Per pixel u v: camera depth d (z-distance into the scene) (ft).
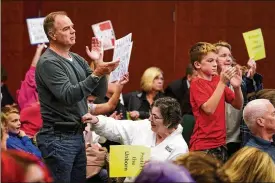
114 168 31.27
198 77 36.88
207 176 23.00
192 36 60.29
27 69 61.72
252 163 26.50
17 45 61.77
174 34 60.39
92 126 33.68
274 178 26.45
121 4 60.80
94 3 60.90
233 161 26.78
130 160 31.32
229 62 39.91
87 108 32.81
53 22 31.55
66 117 31.35
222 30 59.93
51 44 31.83
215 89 35.58
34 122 41.65
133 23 60.75
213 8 59.98
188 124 41.39
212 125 36.04
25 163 19.57
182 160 23.68
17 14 61.62
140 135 33.96
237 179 26.35
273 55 58.49
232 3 59.72
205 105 35.24
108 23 44.21
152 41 60.59
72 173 32.09
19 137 38.65
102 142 41.32
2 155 20.10
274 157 33.86
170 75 60.54
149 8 60.59
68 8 61.00
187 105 46.57
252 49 42.93
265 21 59.41
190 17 60.23
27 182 19.21
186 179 19.79
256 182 26.37
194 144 36.47
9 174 19.44
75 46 60.85
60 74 30.81
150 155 32.04
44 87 31.24
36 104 42.11
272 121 33.99
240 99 37.06
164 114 32.86
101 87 33.17
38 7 61.36
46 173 19.52
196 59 36.91
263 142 34.01
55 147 31.19
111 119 34.04
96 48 33.40
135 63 60.54
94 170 38.04
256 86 42.01
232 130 40.04
